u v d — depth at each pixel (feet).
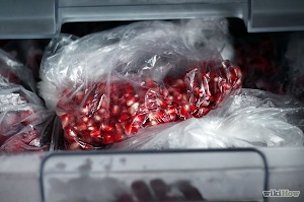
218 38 2.18
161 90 1.72
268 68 2.22
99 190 1.49
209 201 1.50
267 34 2.34
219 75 1.80
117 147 1.72
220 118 1.79
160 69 1.80
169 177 1.47
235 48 2.28
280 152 1.49
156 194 1.49
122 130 1.67
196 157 1.48
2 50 2.17
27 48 2.32
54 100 1.92
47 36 1.82
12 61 2.12
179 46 1.96
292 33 2.24
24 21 1.78
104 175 1.46
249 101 1.88
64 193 1.49
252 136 1.75
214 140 1.68
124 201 1.50
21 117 1.88
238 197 1.50
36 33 1.80
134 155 1.48
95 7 1.82
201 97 1.74
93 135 1.70
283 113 1.84
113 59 1.84
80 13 1.82
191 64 1.82
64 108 1.76
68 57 1.89
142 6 1.83
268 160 1.47
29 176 1.46
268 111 1.83
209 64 1.83
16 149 1.78
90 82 1.78
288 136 1.76
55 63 1.90
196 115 1.77
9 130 1.85
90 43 1.97
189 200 1.50
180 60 1.84
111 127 1.66
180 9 1.83
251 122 1.78
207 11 1.83
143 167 1.46
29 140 1.82
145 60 1.83
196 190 1.49
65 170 1.45
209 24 2.14
